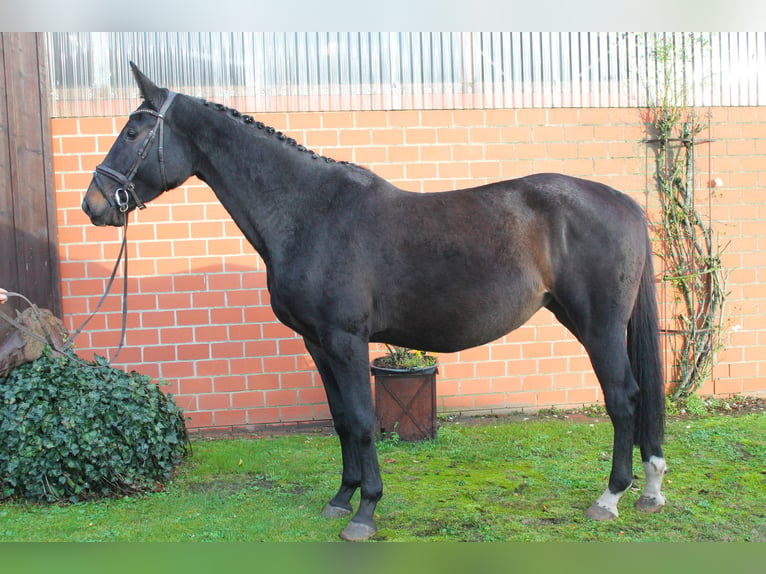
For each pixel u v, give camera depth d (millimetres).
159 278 4512
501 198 2799
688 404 4758
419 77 4648
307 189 2795
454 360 4777
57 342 3697
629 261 2781
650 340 2900
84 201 2777
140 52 4445
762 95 4941
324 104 4586
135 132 2783
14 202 4281
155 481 3525
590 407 4906
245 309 4586
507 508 3070
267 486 3502
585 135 4809
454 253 2693
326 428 4605
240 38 4520
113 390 3436
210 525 2955
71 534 2869
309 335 2818
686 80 4863
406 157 4660
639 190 4879
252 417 4637
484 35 4691
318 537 2809
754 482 3328
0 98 4230
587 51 4793
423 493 3287
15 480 3207
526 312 2820
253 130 2848
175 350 4551
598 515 2906
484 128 4715
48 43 4348
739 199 4957
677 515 2943
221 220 4531
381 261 2693
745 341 5020
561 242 2766
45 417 3252
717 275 4883
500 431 4348
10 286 4293
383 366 4191
